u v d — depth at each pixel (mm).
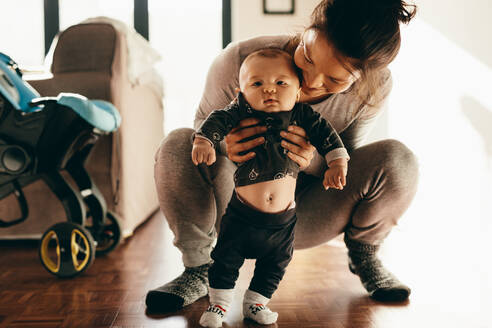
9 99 1388
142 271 1483
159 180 1086
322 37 827
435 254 1697
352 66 841
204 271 1153
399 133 2801
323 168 1200
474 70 1945
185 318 1027
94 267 1549
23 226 1977
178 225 1101
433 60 2340
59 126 1426
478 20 1906
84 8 4137
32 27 4145
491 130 1789
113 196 1939
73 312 1079
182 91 4141
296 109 988
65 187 1486
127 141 2023
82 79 1849
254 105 958
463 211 2037
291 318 1031
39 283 1354
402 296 1158
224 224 965
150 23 4125
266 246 950
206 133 910
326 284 1313
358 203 1155
